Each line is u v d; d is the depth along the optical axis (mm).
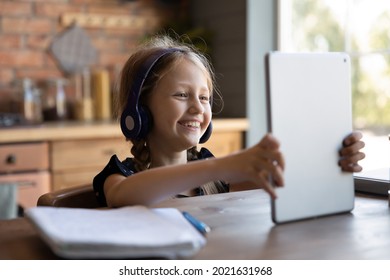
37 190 2473
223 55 2998
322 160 910
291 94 863
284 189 859
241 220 884
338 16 2811
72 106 3090
